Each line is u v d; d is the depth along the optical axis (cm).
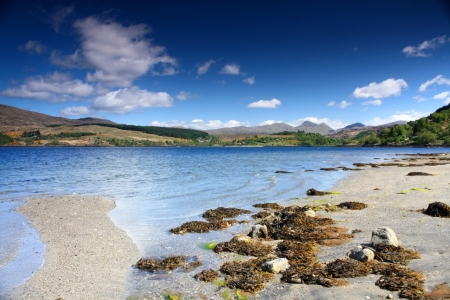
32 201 1855
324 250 930
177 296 675
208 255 938
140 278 779
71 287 726
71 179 3048
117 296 683
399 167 4028
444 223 1148
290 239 1058
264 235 1095
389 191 1972
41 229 1226
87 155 9169
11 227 1257
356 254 829
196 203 1797
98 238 1116
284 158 7138
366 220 1262
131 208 1667
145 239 1112
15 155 8794
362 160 6022
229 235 1157
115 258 921
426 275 696
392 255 814
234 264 825
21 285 734
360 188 2194
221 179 2942
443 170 3372
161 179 2989
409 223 1177
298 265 802
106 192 2227
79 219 1402
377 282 678
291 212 1337
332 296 634
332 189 2211
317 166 4559
